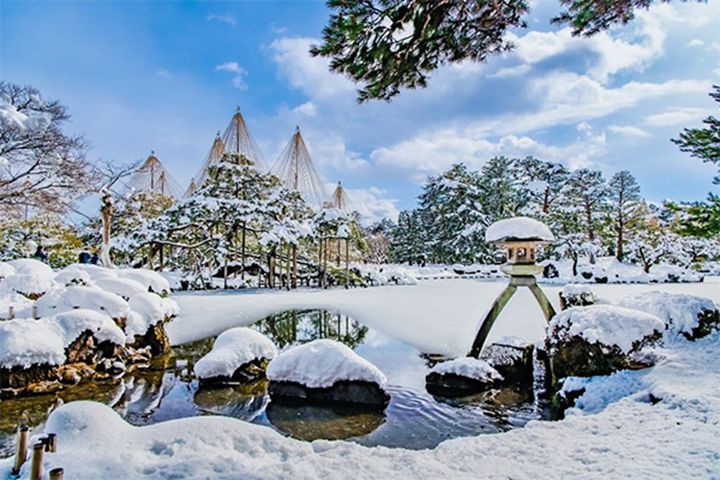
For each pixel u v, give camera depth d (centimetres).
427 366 566
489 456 242
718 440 243
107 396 455
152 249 1631
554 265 2484
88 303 608
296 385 448
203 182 2058
